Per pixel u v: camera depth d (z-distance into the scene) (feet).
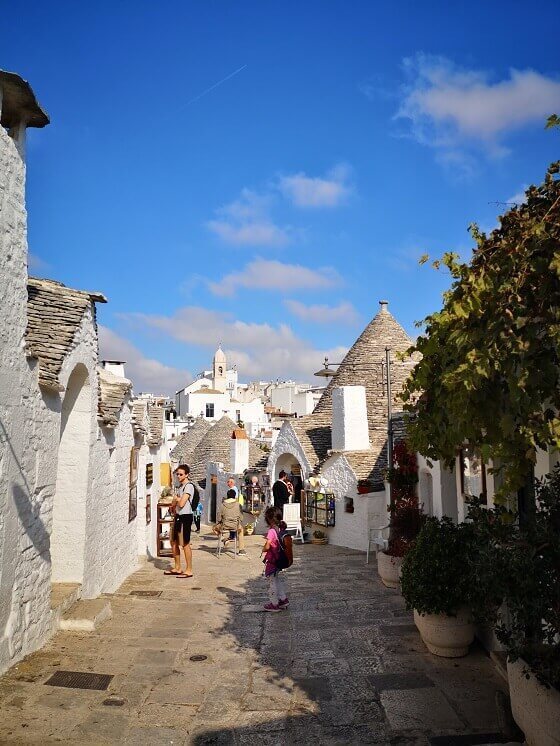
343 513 57.67
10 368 19.53
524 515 17.99
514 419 12.69
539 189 13.92
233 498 50.16
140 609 29.01
